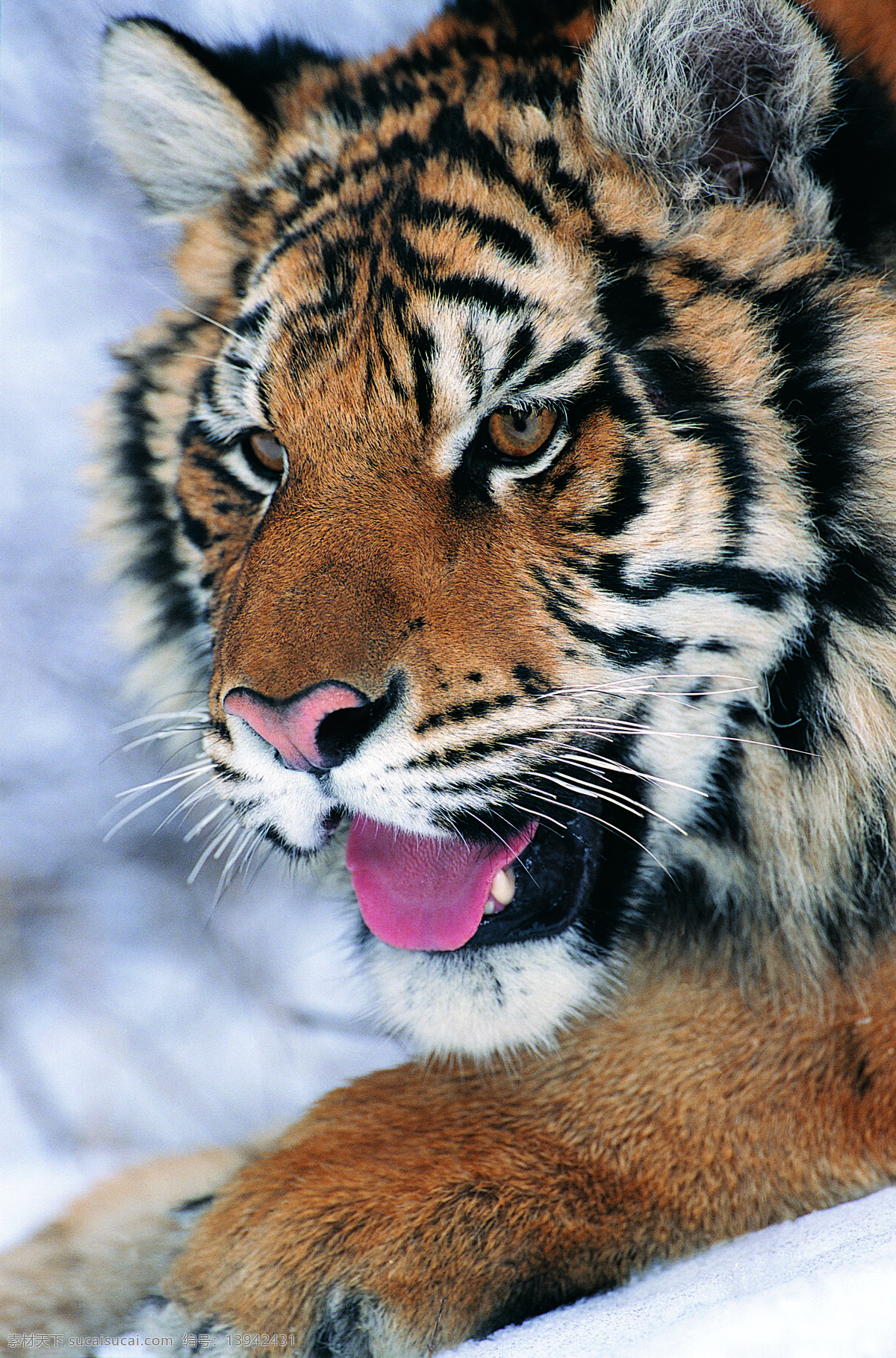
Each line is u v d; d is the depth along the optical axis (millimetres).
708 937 6098
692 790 5883
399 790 5309
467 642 5328
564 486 5461
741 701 5762
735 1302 3912
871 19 6297
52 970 10711
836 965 5746
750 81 5664
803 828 5902
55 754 11766
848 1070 5305
